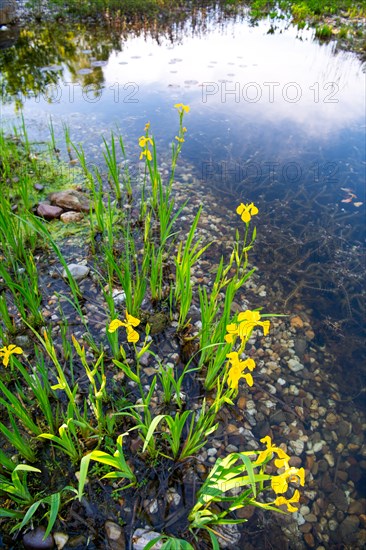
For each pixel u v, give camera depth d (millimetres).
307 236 4309
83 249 4031
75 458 2396
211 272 3889
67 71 8094
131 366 3010
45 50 9086
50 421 2432
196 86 7531
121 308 3430
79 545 2139
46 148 5617
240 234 4340
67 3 11891
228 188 4984
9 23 10453
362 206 4738
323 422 2818
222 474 1973
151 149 5645
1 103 6824
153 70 8219
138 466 2451
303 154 5648
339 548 2258
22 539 2160
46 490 2328
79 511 2260
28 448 2379
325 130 6223
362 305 3621
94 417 2666
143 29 10602
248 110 6727
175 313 3439
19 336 3148
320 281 3842
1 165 5082
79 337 3205
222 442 2641
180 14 11836
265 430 2744
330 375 3109
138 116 6504
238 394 2939
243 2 13359
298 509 2398
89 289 3621
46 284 3641
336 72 8250
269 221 4512
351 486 2514
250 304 3602
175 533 2191
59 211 4391
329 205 4750
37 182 4891
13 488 2080
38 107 6746
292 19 11641
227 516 2318
